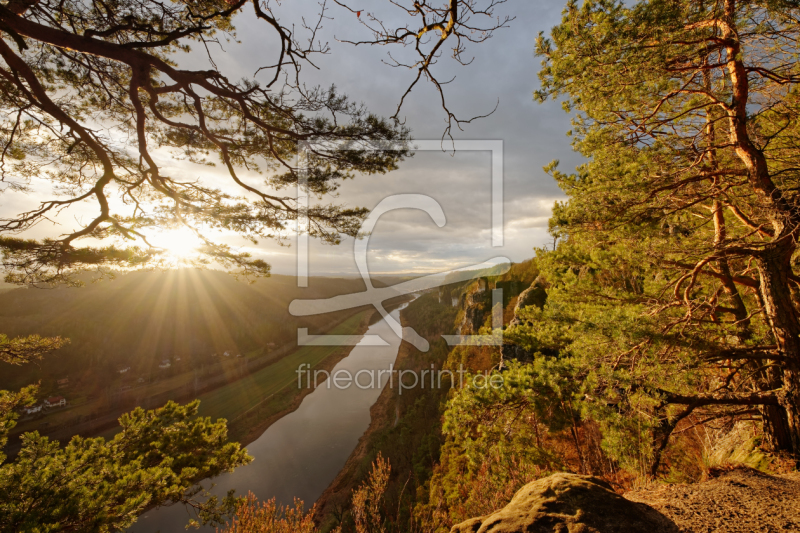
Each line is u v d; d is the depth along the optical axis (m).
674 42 4.50
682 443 6.37
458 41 2.85
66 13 4.84
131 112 6.40
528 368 5.90
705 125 5.44
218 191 6.95
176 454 8.22
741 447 5.62
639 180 5.06
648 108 5.74
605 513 1.97
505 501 5.25
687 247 5.23
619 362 5.08
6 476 4.91
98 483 5.60
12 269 5.05
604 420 4.59
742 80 4.87
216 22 4.90
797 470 4.21
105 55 3.99
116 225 5.50
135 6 4.91
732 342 5.55
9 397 7.09
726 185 4.97
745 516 2.51
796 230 4.40
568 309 7.00
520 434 5.68
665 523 2.03
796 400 4.46
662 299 6.04
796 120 5.02
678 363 4.72
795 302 5.54
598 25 4.56
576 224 5.61
